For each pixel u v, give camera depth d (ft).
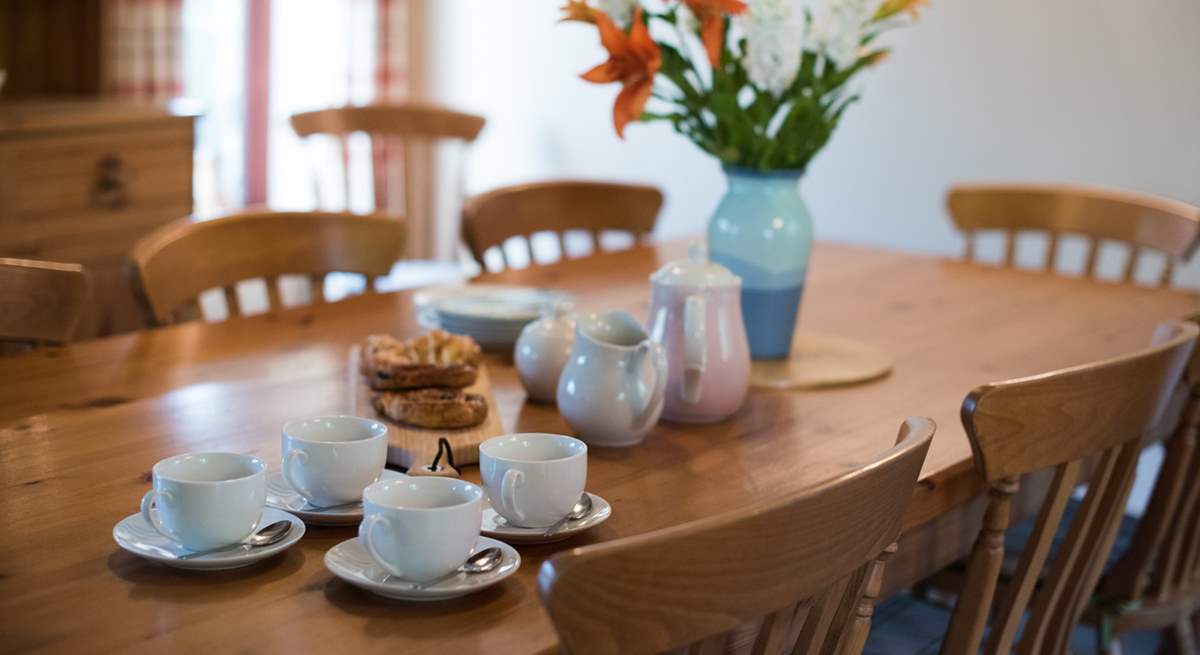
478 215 6.69
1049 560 5.79
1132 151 9.37
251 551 2.95
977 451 3.43
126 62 10.82
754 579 2.43
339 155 13.14
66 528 3.15
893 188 10.62
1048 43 9.63
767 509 2.41
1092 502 3.97
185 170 9.93
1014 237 7.91
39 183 8.80
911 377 4.99
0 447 3.74
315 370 4.68
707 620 2.38
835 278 6.91
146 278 5.13
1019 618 3.91
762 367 4.97
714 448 4.03
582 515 3.30
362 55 13.00
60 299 4.81
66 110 9.18
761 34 4.44
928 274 7.14
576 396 3.94
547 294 5.81
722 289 4.21
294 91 13.00
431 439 3.76
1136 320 6.19
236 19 12.43
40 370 4.55
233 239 5.63
